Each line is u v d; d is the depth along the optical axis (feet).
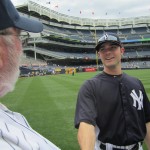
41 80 52.70
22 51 1.86
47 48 108.37
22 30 1.79
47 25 115.65
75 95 23.95
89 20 128.67
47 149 1.74
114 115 3.82
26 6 104.27
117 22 130.21
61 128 11.53
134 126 3.87
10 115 1.89
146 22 127.75
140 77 43.96
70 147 8.84
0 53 1.70
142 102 4.08
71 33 122.72
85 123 3.52
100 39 3.98
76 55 112.06
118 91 3.87
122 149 3.86
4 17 1.63
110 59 3.93
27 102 20.54
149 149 4.28
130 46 117.50
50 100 21.21
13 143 1.50
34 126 12.14
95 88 3.83
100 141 3.88
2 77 1.72
